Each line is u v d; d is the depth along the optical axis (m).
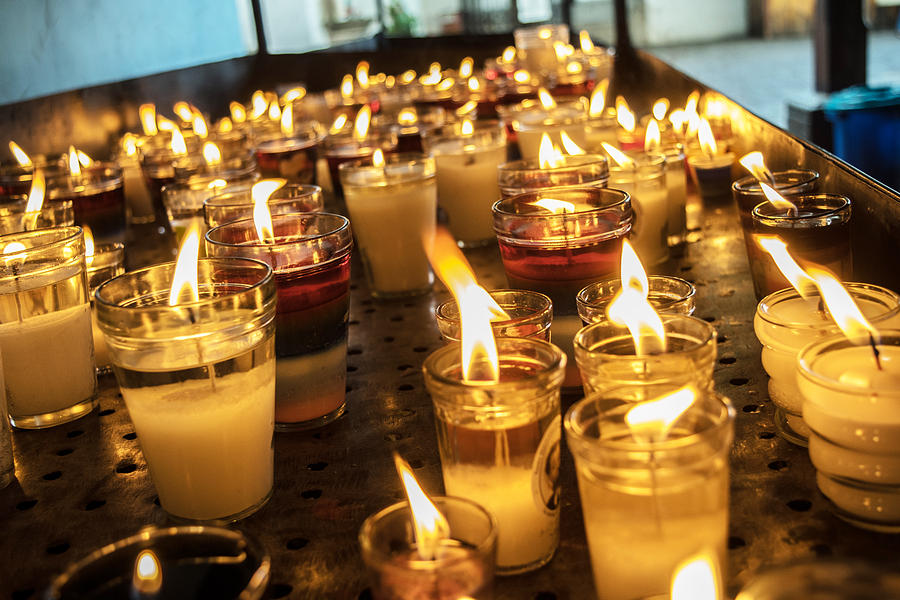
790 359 0.66
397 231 1.07
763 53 7.74
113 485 0.74
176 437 0.63
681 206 1.17
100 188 1.29
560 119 1.38
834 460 0.58
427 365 0.57
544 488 0.57
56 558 0.64
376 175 1.07
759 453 0.68
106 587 0.44
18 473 0.77
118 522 0.68
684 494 0.47
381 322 1.04
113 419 0.86
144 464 0.77
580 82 1.86
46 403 0.85
